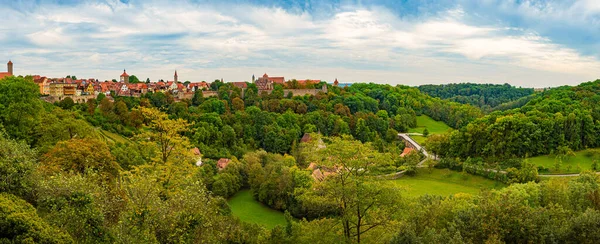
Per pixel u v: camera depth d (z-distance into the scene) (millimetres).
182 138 44750
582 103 145250
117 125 127875
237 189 97188
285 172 87812
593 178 73188
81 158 50156
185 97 193750
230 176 95500
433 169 118188
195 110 157875
